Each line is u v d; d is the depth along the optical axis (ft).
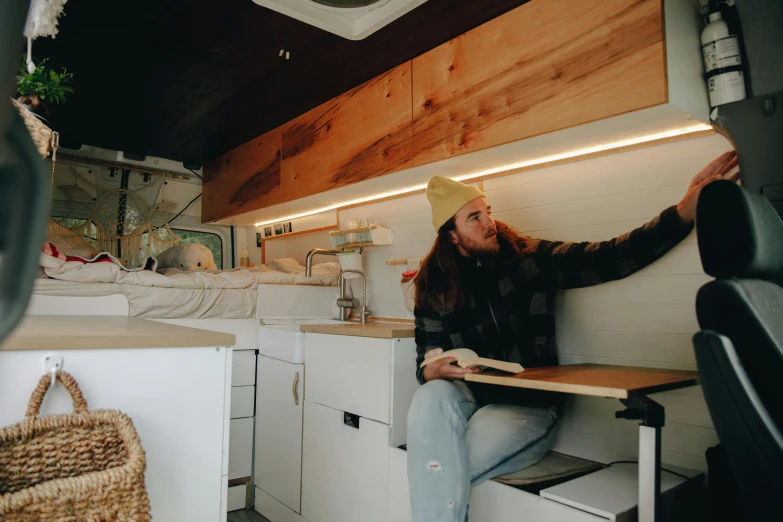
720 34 5.05
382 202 9.60
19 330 3.94
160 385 4.09
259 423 9.23
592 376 4.50
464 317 6.55
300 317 10.24
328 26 5.74
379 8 5.62
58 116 9.96
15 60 0.87
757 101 4.79
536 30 5.81
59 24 6.63
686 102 4.89
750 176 4.75
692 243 5.57
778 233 3.15
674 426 5.60
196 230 13.69
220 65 7.79
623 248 5.65
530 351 6.17
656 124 5.34
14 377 3.55
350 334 7.20
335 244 10.11
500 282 6.42
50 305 7.84
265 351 9.25
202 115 9.86
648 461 3.79
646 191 5.97
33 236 0.96
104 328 4.56
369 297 9.86
